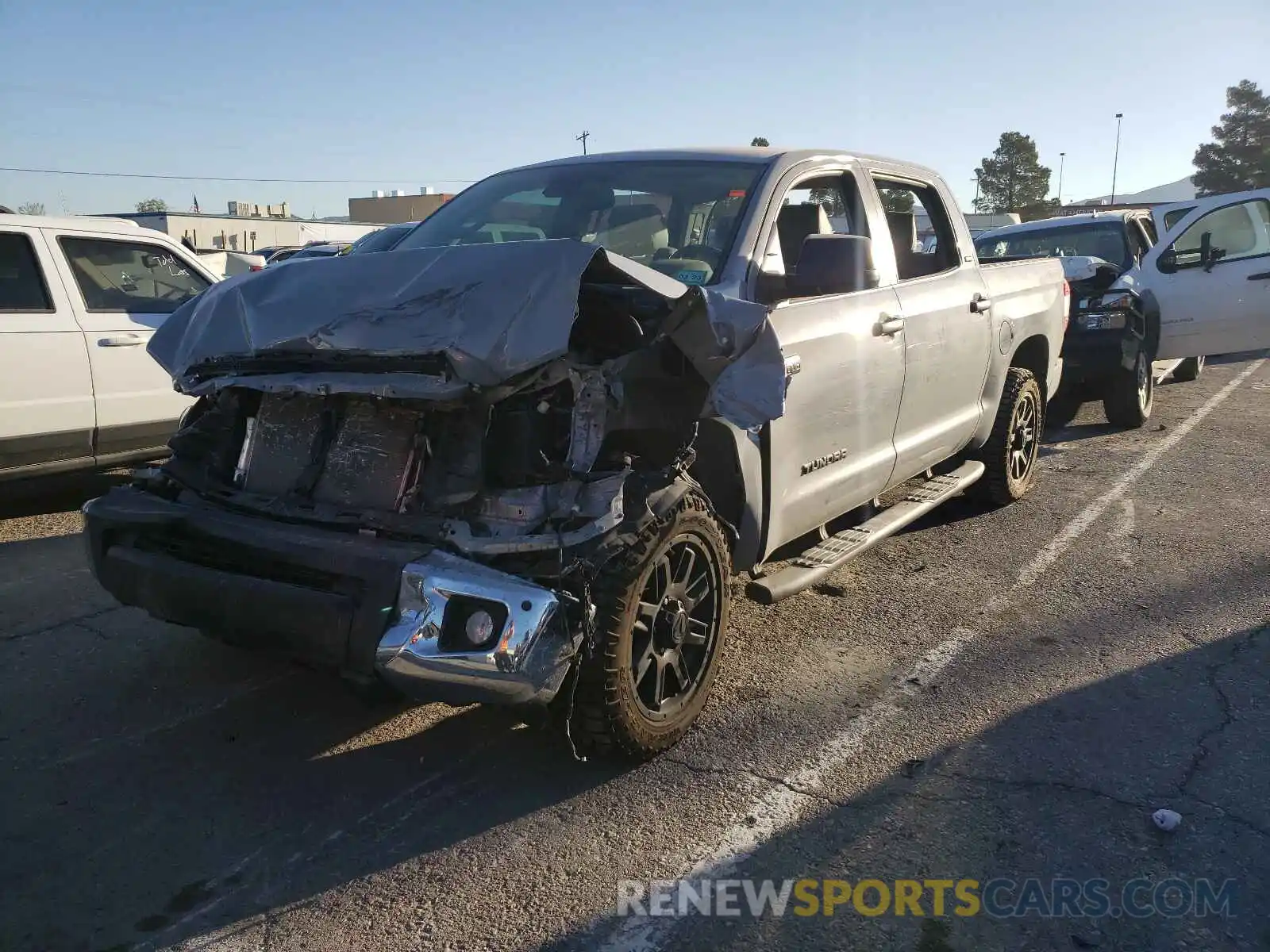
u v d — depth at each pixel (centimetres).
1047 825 319
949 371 545
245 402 376
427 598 296
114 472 770
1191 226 1040
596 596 320
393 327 321
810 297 425
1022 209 7431
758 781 345
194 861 302
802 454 418
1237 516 654
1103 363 906
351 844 311
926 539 617
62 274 650
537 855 305
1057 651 449
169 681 419
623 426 335
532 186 479
